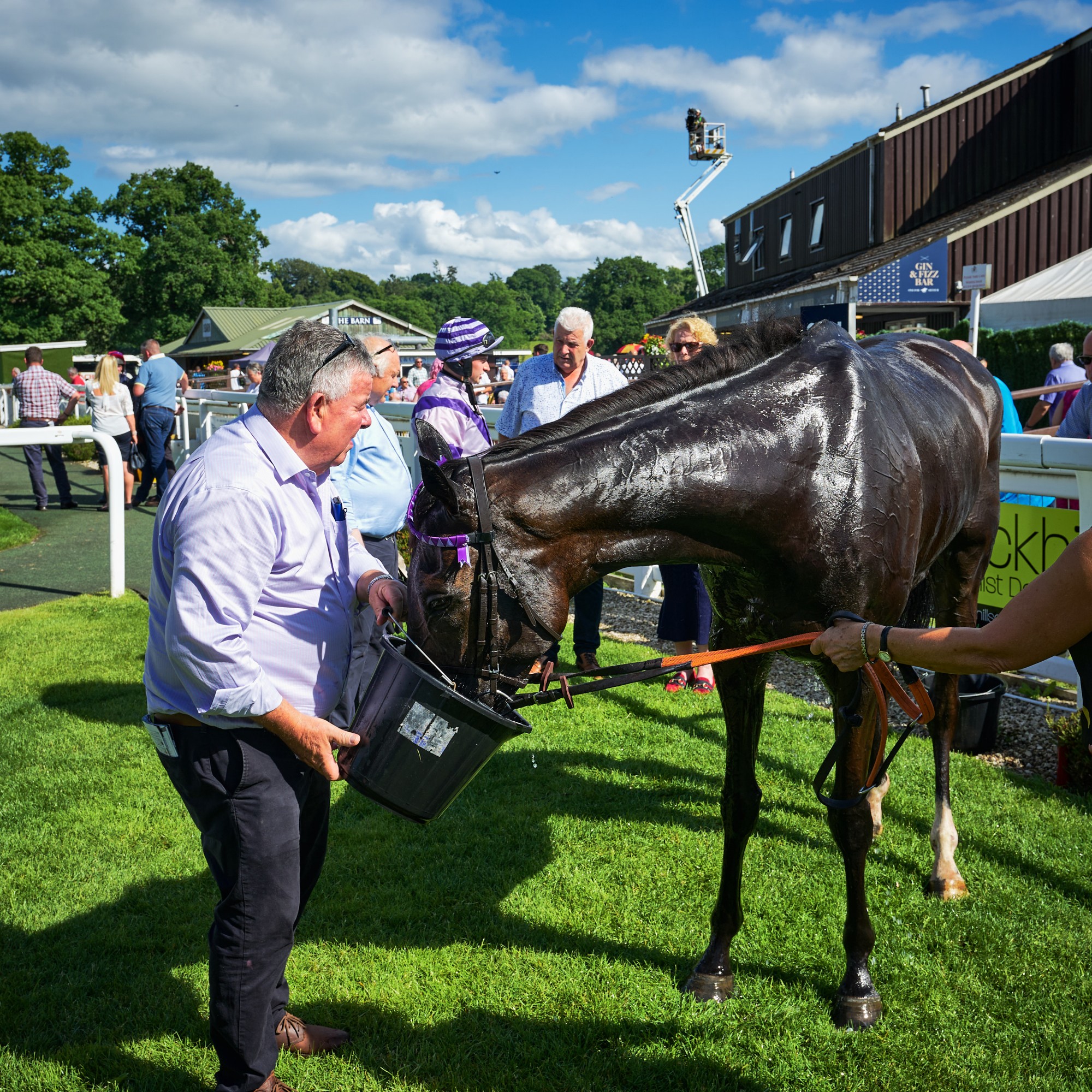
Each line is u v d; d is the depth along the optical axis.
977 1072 2.29
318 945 2.87
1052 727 4.18
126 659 5.67
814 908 3.03
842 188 22.25
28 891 3.18
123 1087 2.31
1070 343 13.22
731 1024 2.48
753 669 2.55
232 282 63.78
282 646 2.07
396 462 4.54
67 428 6.97
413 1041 2.45
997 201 18.62
